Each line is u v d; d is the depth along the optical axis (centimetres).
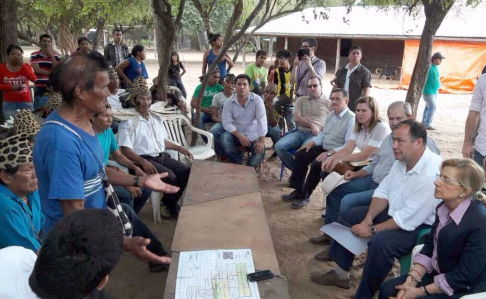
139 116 443
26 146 215
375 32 2064
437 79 977
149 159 444
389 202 324
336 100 477
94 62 195
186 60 2981
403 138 298
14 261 137
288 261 382
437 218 257
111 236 113
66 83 191
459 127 1034
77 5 1484
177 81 933
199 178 367
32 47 3853
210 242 250
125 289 334
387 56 2484
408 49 1855
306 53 714
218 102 645
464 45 1698
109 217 118
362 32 2100
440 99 1534
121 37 980
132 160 424
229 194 329
